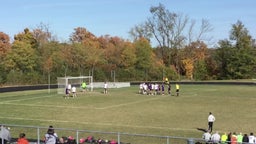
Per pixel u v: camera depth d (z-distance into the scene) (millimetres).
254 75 118812
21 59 101000
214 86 94188
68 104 55688
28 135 33031
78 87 89438
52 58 106625
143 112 47125
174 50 126062
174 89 83688
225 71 120125
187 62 123438
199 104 55000
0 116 44031
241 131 34781
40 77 98938
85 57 111250
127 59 114125
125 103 56812
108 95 70062
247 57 117188
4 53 107812
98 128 36469
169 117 43125
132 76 111188
